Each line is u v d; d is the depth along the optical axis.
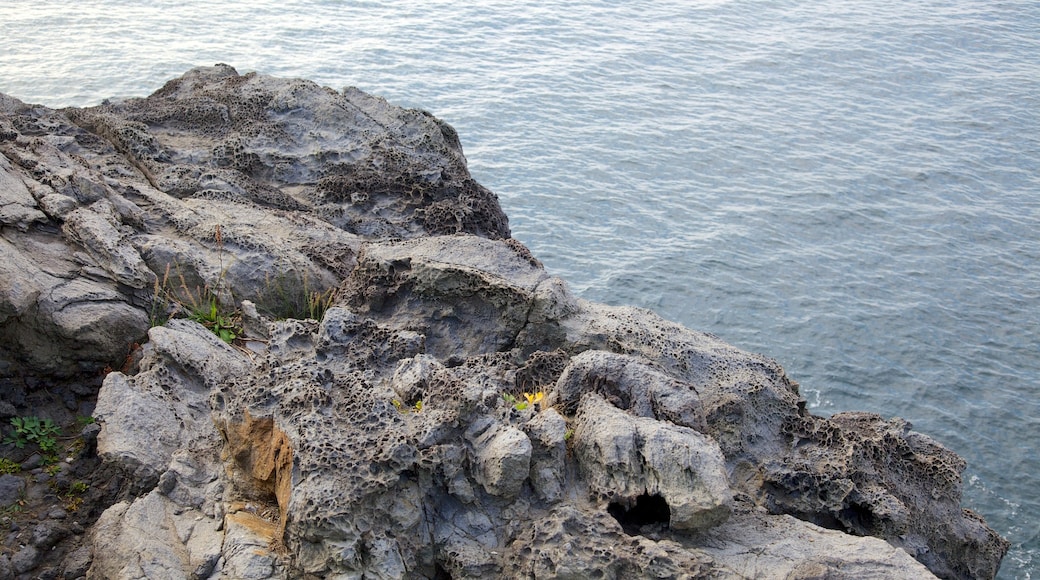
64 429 7.36
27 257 8.14
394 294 8.52
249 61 41.44
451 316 8.38
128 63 38.44
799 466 7.32
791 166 36.16
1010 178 36.03
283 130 12.67
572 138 37.09
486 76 43.16
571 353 8.05
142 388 7.37
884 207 33.28
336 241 10.42
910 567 5.65
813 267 29.33
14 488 6.71
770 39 51.34
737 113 40.84
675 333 8.59
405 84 41.22
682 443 6.00
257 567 5.73
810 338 25.83
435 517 5.88
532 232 30.20
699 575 5.46
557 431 6.17
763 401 7.82
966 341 26.03
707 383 7.94
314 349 7.44
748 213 32.31
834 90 44.34
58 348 7.70
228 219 10.16
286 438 6.02
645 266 28.67
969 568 8.26
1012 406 23.34
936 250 30.69
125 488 6.77
